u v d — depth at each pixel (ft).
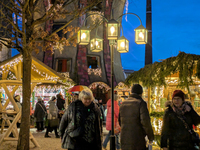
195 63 20.95
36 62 27.96
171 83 28.96
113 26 19.26
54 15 24.61
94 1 24.72
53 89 57.88
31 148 26.43
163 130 13.33
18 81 26.73
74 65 69.21
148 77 27.30
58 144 28.89
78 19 69.97
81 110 13.78
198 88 25.66
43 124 40.19
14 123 27.17
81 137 13.55
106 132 39.81
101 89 72.18
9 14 24.07
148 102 30.42
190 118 13.10
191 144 12.73
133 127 14.84
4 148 26.09
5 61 25.75
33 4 25.81
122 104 15.66
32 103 56.80
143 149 14.71
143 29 19.97
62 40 25.63
